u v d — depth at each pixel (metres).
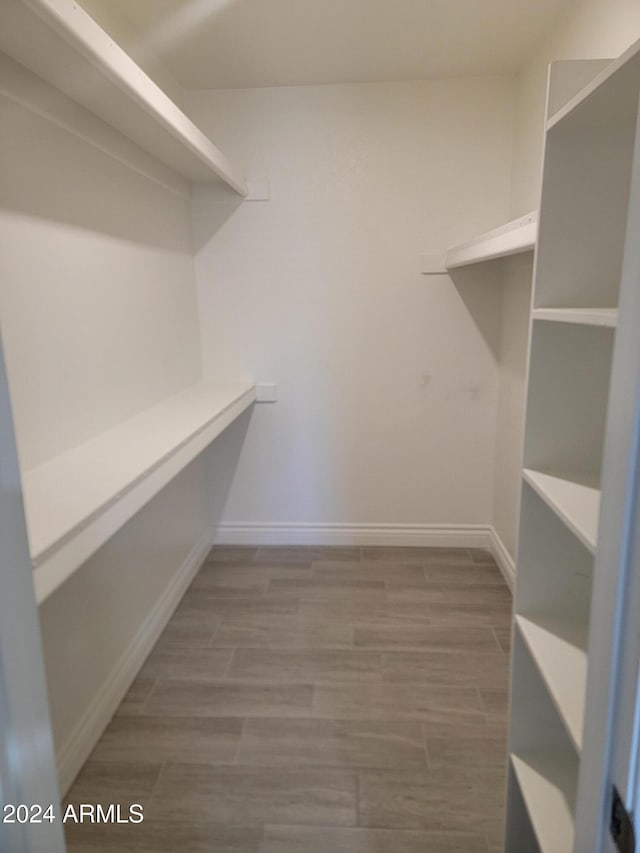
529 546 1.24
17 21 1.11
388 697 1.96
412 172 2.71
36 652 0.66
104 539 1.18
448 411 2.97
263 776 1.65
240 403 2.56
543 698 1.26
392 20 2.05
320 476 3.11
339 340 2.92
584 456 1.19
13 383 1.33
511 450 2.67
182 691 2.01
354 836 1.46
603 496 0.60
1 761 0.59
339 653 2.21
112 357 1.88
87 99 1.57
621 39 1.57
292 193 2.77
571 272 1.12
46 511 1.11
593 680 0.63
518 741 1.29
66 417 1.57
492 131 2.65
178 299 2.61
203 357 2.99
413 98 2.64
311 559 3.00
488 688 2.00
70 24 1.14
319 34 2.15
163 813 1.53
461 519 3.11
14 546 0.61
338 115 2.68
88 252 1.71
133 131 1.89
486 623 2.39
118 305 1.93
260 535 3.19
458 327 2.87
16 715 0.62
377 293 2.86
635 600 0.53
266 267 2.86
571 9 1.92
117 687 1.94
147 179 2.20
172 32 2.13
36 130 1.43
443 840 1.45
